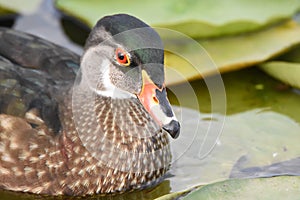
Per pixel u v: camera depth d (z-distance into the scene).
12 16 14.40
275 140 11.51
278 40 13.06
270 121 12.02
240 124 11.95
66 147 10.45
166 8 13.56
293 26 13.45
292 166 10.79
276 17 13.41
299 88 12.40
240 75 13.16
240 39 13.18
